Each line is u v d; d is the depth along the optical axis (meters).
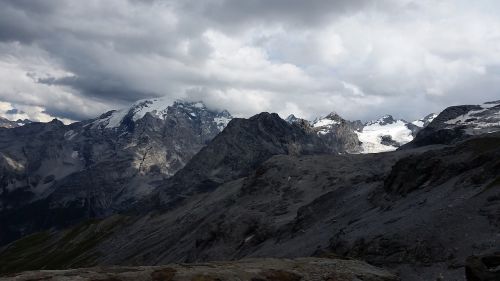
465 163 73.88
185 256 155.12
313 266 43.91
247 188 195.75
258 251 108.12
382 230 60.22
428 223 54.47
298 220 108.75
